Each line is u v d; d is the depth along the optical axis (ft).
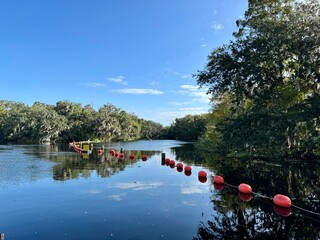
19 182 47.26
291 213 31.96
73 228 25.96
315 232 26.08
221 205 34.68
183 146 185.26
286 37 54.90
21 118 218.59
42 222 27.48
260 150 79.97
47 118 223.10
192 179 52.90
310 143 52.26
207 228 26.53
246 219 29.48
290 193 42.16
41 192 39.93
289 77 68.69
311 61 56.59
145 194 39.70
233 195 40.19
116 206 33.35
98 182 48.08
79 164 74.49
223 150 108.06
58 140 234.17
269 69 64.34
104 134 265.13
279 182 50.57
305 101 58.03
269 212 32.17
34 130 217.56
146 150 142.31
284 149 72.02
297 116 54.19
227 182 50.19
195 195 39.83
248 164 75.77
